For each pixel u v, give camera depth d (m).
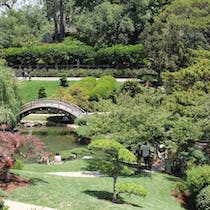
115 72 86.62
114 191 25.27
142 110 33.06
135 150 34.91
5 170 25.28
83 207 22.92
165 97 39.31
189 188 28.78
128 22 92.00
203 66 44.59
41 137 55.00
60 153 41.03
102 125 33.34
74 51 92.12
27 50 93.50
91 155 39.56
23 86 82.12
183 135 33.97
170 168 36.06
